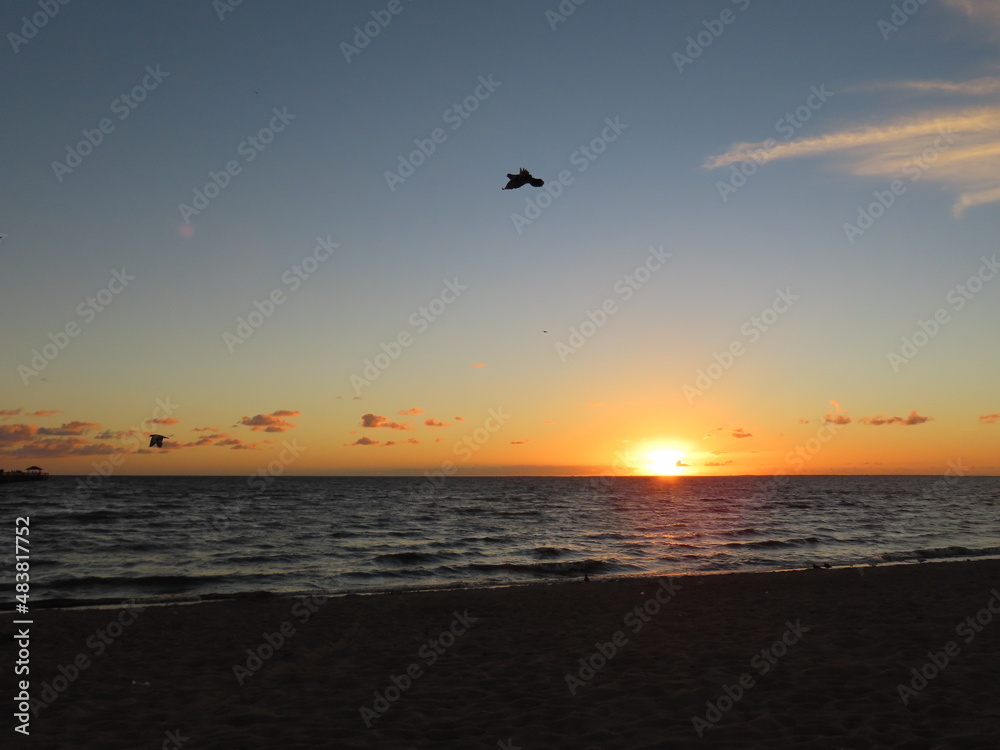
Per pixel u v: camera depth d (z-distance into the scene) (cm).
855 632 1134
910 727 651
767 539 3638
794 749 605
